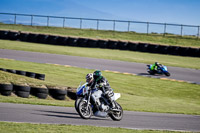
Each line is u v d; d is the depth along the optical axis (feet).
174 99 159.43
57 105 104.32
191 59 299.58
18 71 149.69
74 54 267.18
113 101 83.51
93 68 212.64
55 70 191.31
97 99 80.12
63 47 318.24
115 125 79.05
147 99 146.72
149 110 112.06
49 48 296.10
